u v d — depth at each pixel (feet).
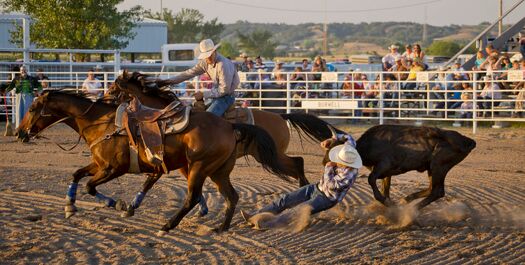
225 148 33.42
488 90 78.02
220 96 38.55
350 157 34.12
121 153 34.06
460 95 82.58
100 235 33.37
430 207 39.34
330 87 89.15
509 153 62.23
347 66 121.60
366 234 33.60
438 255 29.91
